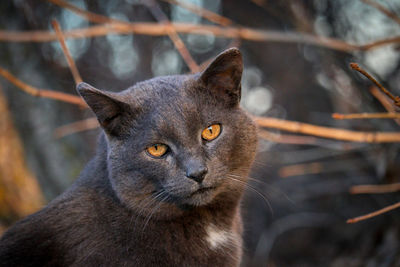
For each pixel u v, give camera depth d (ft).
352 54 2.50
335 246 3.19
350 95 2.59
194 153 1.75
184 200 1.79
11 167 2.73
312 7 2.73
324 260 3.15
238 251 1.92
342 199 3.26
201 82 1.82
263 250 3.16
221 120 1.81
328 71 2.60
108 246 1.76
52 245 1.79
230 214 1.90
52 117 3.06
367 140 2.11
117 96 1.79
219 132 1.81
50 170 2.94
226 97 1.84
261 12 3.40
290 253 3.39
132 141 1.78
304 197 3.32
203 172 1.74
